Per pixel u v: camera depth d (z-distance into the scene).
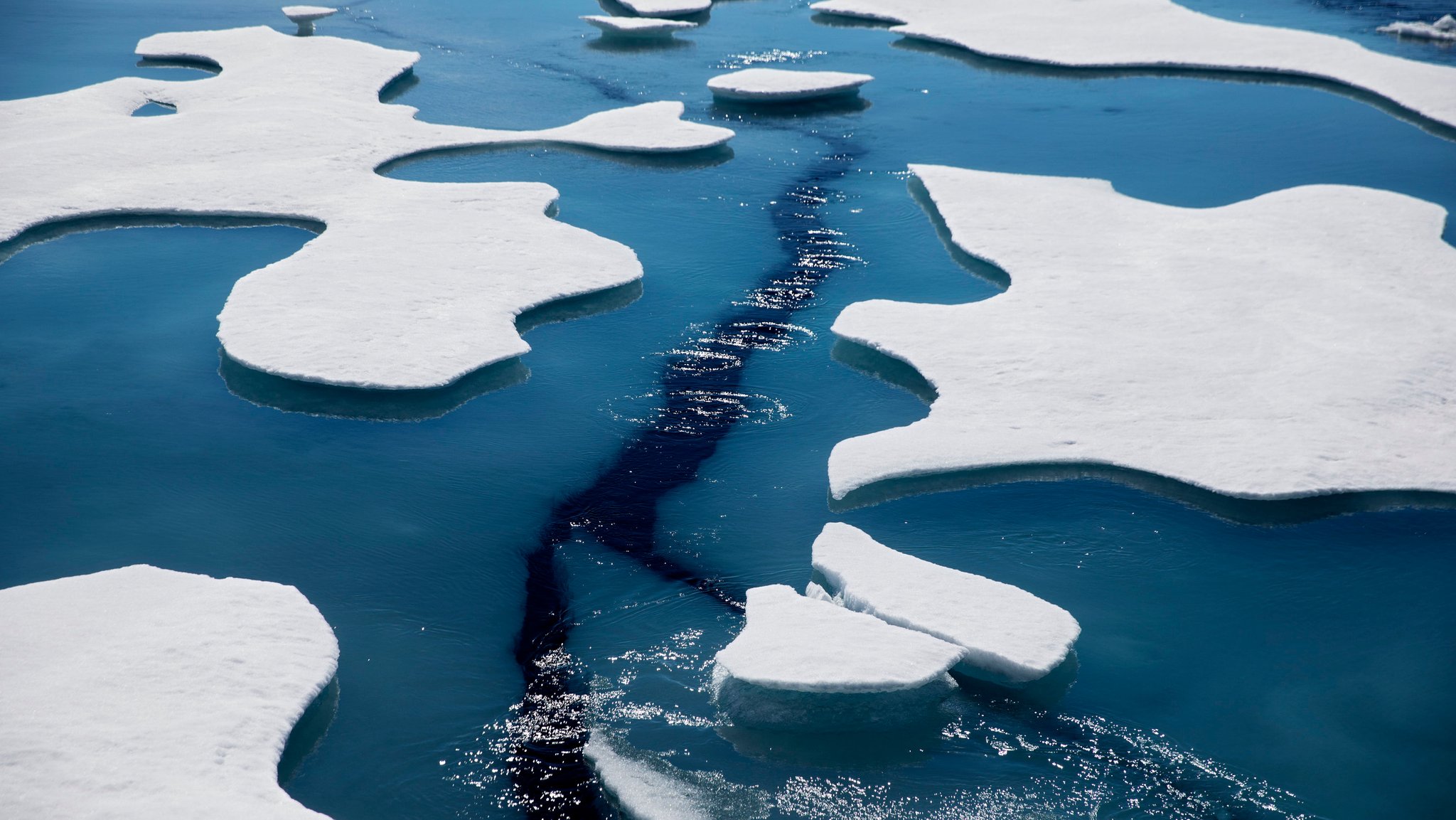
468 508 10.05
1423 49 25.89
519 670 8.23
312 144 18.73
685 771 7.30
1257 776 7.27
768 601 8.44
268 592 8.34
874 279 14.67
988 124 21.19
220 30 27.39
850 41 27.69
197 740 6.75
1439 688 7.98
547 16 30.06
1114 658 8.24
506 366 12.34
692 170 18.75
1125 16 28.50
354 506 10.03
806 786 7.20
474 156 19.06
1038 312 12.99
